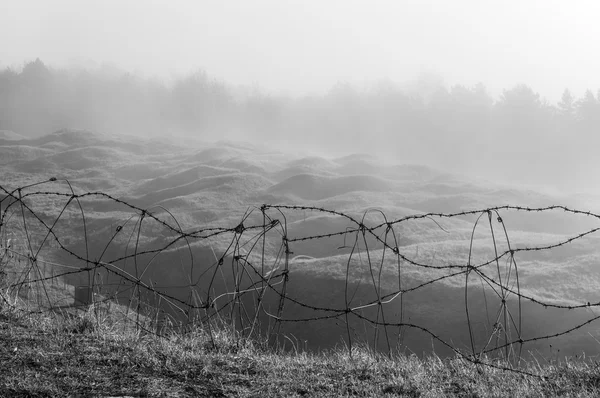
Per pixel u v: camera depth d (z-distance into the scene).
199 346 7.75
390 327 23.80
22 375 5.98
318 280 29.44
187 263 35.19
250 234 43.16
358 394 6.19
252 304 28.03
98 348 7.07
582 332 20.52
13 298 9.33
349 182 65.19
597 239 36.22
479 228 47.00
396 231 43.22
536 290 26.30
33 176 72.06
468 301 24.91
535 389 6.60
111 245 41.97
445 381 6.89
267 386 6.28
